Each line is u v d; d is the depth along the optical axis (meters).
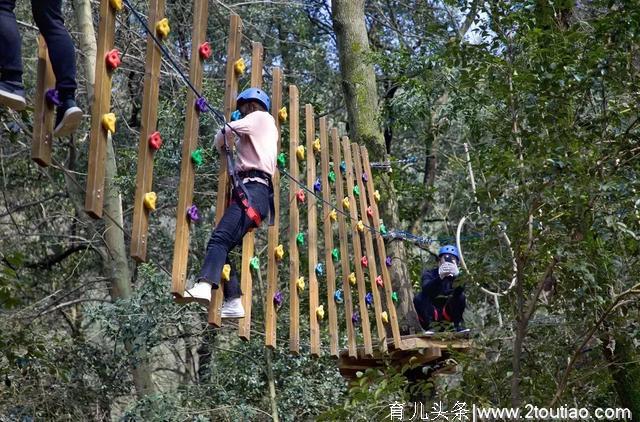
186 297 5.42
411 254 13.72
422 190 13.31
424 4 15.30
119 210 12.15
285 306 11.62
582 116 8.16
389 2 15.78
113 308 10.81
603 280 7.51
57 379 11.77
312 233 7.43
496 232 7.59
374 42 15.91
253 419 11.39
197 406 11.05
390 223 10.94
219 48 14.42
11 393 11.15
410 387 7.75
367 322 8.10
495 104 8.12
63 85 4.52
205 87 11.64
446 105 11.92
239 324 6.00
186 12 13.95
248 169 5.77
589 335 7.43
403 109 11.48
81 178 14.06
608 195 7.28
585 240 7.34
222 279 5.68
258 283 12.30
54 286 14.95
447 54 8.18
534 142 7.63
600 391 7.82
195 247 13.66
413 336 8.45
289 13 15.20
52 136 4.59
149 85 5.10
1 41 4.45
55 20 4.57
